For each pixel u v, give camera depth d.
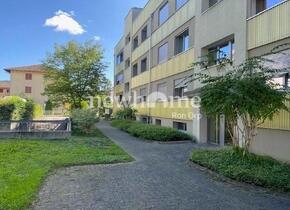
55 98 37.34
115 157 11.97
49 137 17.69
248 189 7.93
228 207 6.59
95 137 19.31
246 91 9.34
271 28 11.86
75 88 36.50
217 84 10.18
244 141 10.76
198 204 6.75
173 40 23.03
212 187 8.09
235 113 10.10
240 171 8.69
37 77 74.25
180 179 8.91
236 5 14.19
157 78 26.62
